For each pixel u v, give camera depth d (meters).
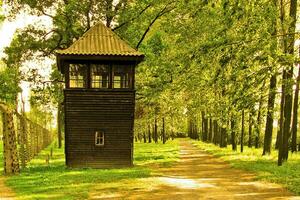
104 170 29.70
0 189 21.97
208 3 20.08
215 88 22.77
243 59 19.62
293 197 18.81
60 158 44.97
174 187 21.75
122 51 32.25
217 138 66.56
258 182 23.59
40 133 61.84
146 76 43.22
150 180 23.89
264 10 19.44
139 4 43.25
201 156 46.41
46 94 49.22
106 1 43.25
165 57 39.44
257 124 26.23
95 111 32.03
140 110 65.44
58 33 45.59
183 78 24.27
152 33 44.91
